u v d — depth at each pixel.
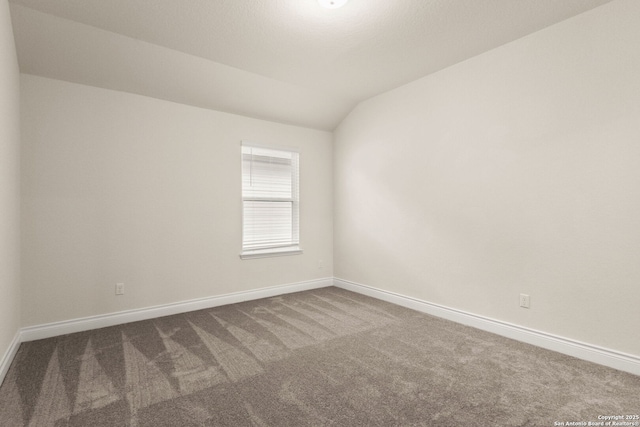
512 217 2.62
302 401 1.76
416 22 2.33
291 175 4.23
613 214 2.11
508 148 2.63
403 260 3.56
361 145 4.07
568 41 2.29
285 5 2.13
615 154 2.10
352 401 1.76
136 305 3.11
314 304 3.64
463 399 1.78
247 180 3.85
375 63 2.99
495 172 2.72
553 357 2.28
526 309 2.55
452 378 2.00
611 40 2.10
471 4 2.12
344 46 2.68
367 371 2.10
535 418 1.61
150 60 2.79
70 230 2.79
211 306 3.54
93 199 2.90
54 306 2.73
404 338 2.65
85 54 2.59
